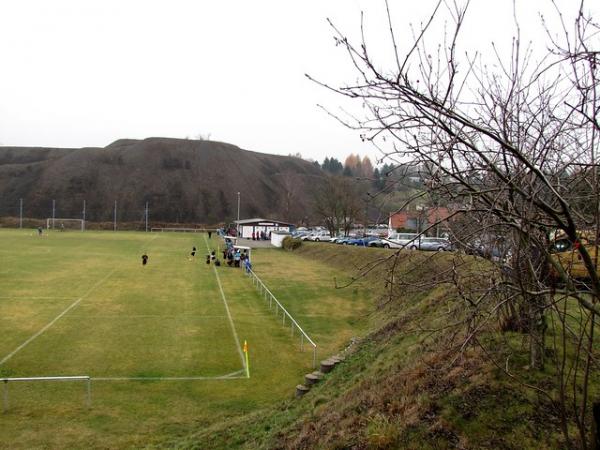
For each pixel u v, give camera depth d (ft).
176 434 36.06
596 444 15.88
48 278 102.42
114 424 37.17
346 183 198.18
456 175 12.69
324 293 93.76
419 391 29.30
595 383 25.25
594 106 12.01
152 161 442.50
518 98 15.02
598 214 12.66
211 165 457.68
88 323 66.03
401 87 11.50
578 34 12.35
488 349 30.30
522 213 13.87
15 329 61.82
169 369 49.24
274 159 570.87
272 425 35.32
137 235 273.33
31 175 404.98
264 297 89.10
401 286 18.81
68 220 340.80
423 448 23.80
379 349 46.65
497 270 19.53
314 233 237.04
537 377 26.40
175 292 91.81
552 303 13.89
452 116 11.46
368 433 26.27
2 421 36.88
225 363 51.67
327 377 44.73
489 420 24.44
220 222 389.80
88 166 418.92
